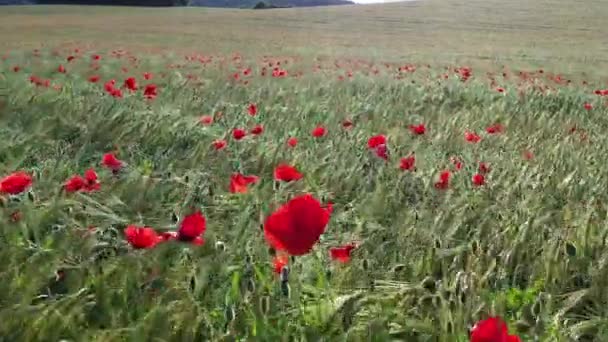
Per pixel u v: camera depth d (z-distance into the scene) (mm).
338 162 4301
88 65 16234
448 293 2248
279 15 60688
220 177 4055
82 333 1972
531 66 24844
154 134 5031
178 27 48844
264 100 8422
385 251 2836
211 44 33188
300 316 2125
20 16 63406
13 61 17344
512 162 4656
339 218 3309
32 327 1937
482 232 3051
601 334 2156
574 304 2348
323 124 6285
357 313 2133
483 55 30297
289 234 1876
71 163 4215
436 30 46750
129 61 18281
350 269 2449
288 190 3656
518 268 2756
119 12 72625
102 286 2213
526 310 2340
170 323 2006
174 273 2355
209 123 5637
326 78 12992
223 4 181750
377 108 7375
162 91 8852
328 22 53188
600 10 58969
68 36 38094
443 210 3199
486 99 9984
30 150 4391
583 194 3936
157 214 3213
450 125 6133
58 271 2420
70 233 2680
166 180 3602
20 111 5699
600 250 2850
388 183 3879
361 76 13109
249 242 2674
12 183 2764
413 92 9836
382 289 2326
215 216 3264
